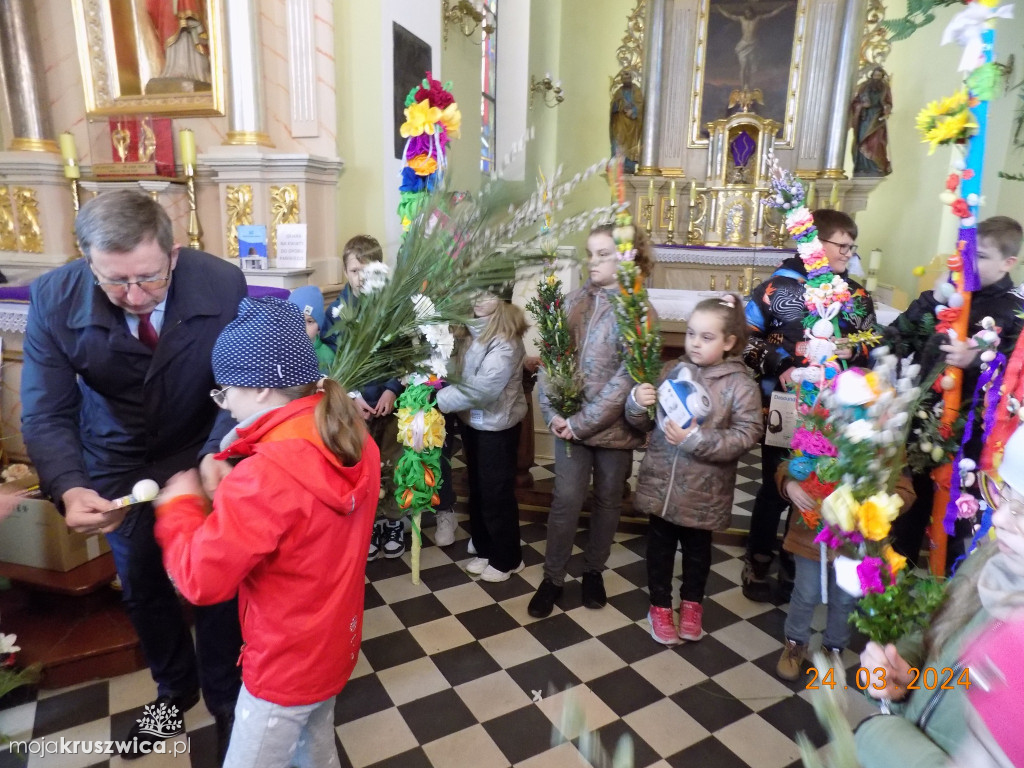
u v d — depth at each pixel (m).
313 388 1.22
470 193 1.50
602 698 1.96
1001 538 0.69
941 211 7.17
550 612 2.39
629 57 7.88
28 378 1.49
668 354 3.53
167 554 1.12
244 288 1.62
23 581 2.12
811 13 7.35
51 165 3.65
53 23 3.72
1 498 1.42
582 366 2.26
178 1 3.47
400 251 1.51
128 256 1.23
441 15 4.21
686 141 7.88
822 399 1.08
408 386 2.29
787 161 7.68
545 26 6.69
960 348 1.41
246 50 3.33
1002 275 1.83
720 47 7.67
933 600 0.90
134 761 1.70
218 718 1.67
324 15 3.38
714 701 1.95
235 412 1.21
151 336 1.51
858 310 2.08
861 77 7.27
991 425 1.42
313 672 1.21
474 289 1.47
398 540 2.81
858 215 7.97
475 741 1.79
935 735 0.79
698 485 2.08
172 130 3.67
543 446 3.79
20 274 3.69
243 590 1.21
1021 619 0.58
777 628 2.34
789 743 1.79
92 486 1.55
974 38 1.09
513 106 6.20
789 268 2.31
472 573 2.68
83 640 2.03
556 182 1.56
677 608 2.46
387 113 3.64
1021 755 0.52
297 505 1.09
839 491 0.96
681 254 7.11
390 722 1.85
